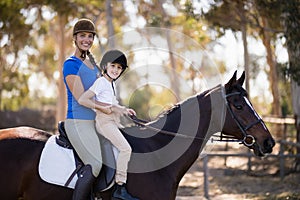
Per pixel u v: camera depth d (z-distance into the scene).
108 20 23.23
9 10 28.81
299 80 16.23
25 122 36.69
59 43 35.91
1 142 6.89
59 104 34.50
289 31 16.06
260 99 42.03
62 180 6.71
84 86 6.81
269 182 16.09
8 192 6.78
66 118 6.88
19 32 32.12
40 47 42.06
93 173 6.68
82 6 28.62
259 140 6.97
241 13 19.42
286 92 26.66
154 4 28.14
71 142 6.81
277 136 23.92
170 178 7.02
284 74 16.58
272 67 28.97
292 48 16.11
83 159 6.75
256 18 19.66
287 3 15.88
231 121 7.04
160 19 26.12
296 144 15.78
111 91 6.75
